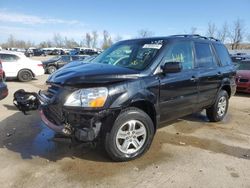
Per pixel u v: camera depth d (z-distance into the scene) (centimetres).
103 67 428
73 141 379
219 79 597
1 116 636
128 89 392
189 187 352
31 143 475
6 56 1366
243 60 1177
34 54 5747
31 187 343
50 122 390
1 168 386
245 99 983
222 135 550
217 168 403
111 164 405
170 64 430
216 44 622
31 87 1188
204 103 565
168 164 411
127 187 348
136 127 415
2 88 647
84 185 350
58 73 425
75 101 366
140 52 472
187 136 536
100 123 376
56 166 395
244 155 452
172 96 464
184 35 537
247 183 364
